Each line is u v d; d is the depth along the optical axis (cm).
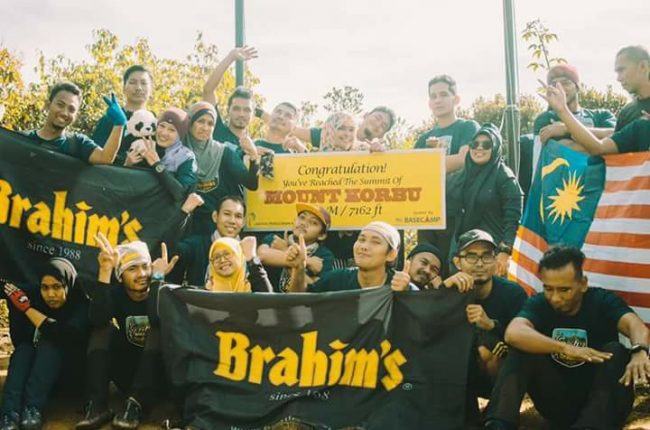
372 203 830
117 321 695
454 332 632
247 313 648
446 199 839
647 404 700
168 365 650
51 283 672
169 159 791
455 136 873
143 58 1716
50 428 652
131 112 849
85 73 1680
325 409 629
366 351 635
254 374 641
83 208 764
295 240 784
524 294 671
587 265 700
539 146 820
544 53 1079
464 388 624
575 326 613
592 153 705
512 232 788
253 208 853
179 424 643
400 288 636
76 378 700
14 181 752
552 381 604
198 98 1653
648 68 718
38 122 1420
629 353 592
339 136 853
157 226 775
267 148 873
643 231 678
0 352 935
